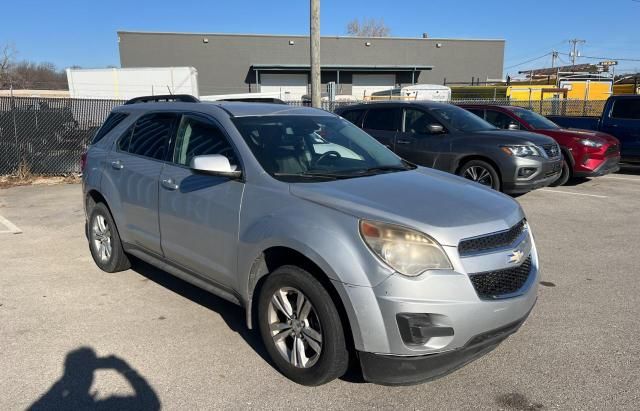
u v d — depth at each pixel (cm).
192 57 4381
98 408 307
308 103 2019
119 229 498
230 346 381
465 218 312
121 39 4278
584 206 862
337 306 305
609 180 1151
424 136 902
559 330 404
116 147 512
